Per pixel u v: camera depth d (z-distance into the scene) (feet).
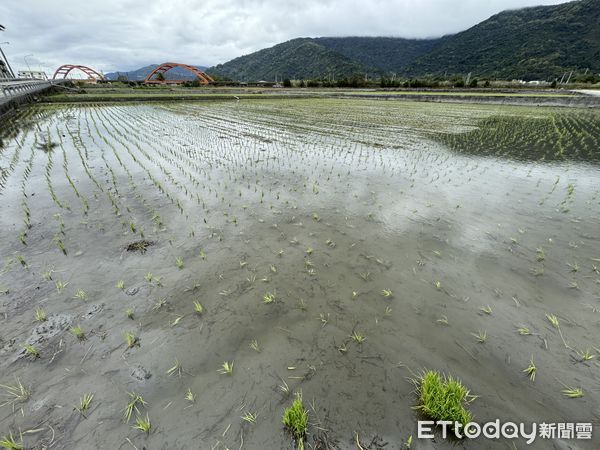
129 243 19.42
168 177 31.78
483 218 22.90
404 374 11.07
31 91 110.93
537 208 24.61
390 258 18.03
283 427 9.39
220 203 25.55
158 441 9.04
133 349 12.06
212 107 104.17
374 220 22.70
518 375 11.00
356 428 9.32
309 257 18.16
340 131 59.52
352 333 12.88
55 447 8.92
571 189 27.89
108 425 9.46
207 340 12.54
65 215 23.15
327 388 10.59
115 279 16.08
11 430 9.36
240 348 12.20
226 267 17.17
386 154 41.93
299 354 11.93
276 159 39.19
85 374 11.05
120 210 24.00
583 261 17.49
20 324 13.15
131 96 128.98
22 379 10.85
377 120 73.87
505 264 17.35
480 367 11.31
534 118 74.18
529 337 12.54
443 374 11.04
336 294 15.16
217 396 10.33
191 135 54.85
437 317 13.69
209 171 34.01
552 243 19.43
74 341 12.37
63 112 86.12
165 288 15.48
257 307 14.32
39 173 33.01
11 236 20.07
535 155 41.63
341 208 24.73
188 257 18.06
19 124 65.72
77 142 48.16
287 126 65.62
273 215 23.49
